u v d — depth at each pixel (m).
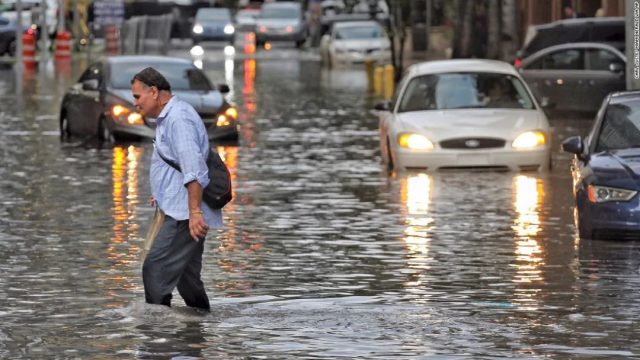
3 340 21.84
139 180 44.44
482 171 46.06
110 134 57.34
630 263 29.08
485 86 48.03
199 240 22.95
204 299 23.89
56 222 35.38
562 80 70.62
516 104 47.62
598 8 105.38
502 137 45.81
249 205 38.78
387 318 23.45
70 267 28.75
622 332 22.30
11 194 41.00
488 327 22.70
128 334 22.16
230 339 21.77
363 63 125.00
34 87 93.50
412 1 134.25
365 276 27.80
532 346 21.28
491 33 98.56
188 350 21.03
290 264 29.27
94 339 21.84
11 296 25.58
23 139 58.94
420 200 39.75
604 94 69.38
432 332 22.30
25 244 31.86
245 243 32.16
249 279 27.44
